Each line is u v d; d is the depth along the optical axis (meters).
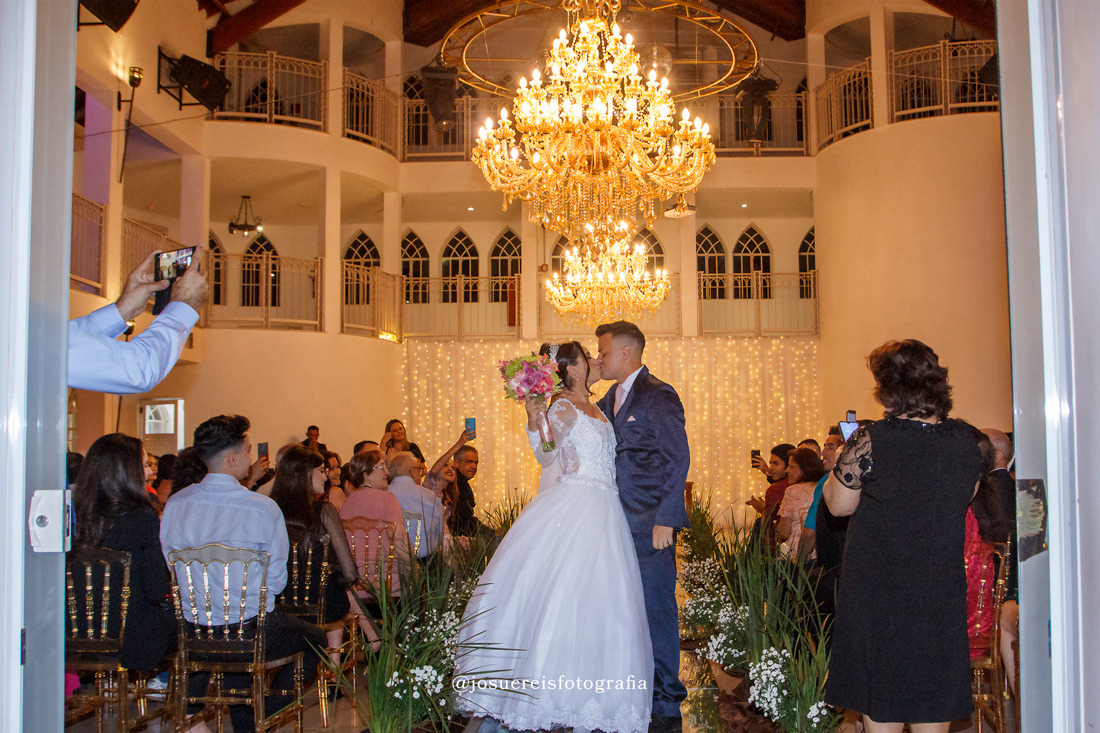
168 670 4.12
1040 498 1.71
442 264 15.92
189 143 11.60
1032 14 1.76
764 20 14.92
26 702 1.63
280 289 15.78
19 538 1.61
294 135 12.41
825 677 3.54
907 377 2.68
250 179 13.25
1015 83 1.78
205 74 10.91
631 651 3.52
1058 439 1.70
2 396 1.62
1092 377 1.65
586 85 6.73
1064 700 1.66
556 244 15.85
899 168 12.16
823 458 6.09
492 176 7.54
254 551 3.54
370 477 5.06
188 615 3.63
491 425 13.84
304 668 4.24
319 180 12.92
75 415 10.20
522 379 3.70
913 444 2.63
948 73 12.14
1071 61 1.70
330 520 4.34
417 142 15.39
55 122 1.72
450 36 8.52
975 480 2.69
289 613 4.32
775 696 3.57
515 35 15.02
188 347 11.24
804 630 3.84
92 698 3.59
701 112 14.70
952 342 11.61
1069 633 1.66
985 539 3.41
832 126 13.45
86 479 3.46
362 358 12.83
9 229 1.64
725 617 4.64
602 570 3.61
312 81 14.96
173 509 3.70
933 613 2.59
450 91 13.95
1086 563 1.64
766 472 6.97
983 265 11.53
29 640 1.64
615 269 9.38
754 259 15.76
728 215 15.59
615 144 6.98
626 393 4.17
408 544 4.60
